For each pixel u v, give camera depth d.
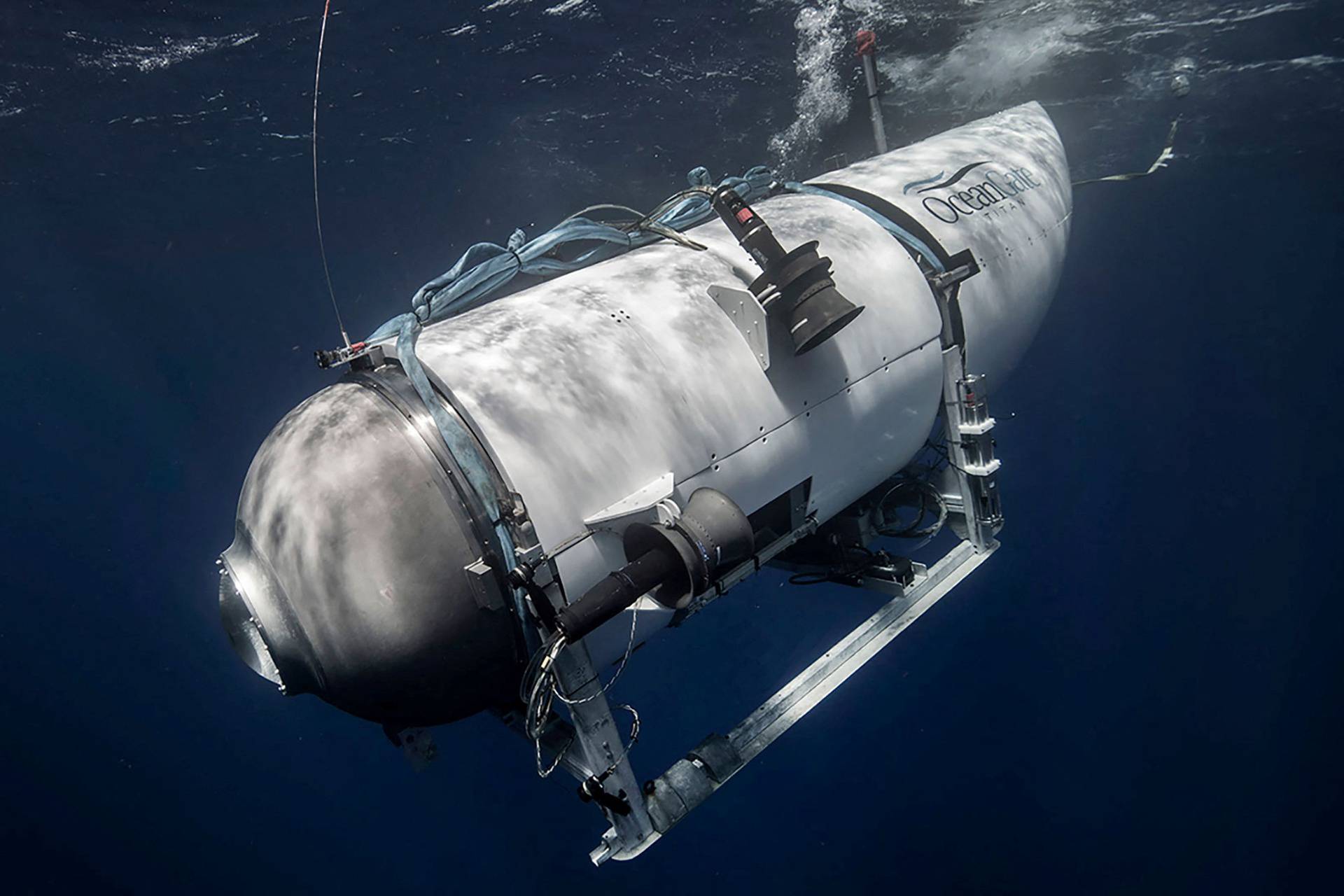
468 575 2.68
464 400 2.81
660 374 3.19
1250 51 8.36
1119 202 14.86
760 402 3.40
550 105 10.02
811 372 3.57
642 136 10.20
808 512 3.90
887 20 8.25
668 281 3.55
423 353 2.98
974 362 4.58
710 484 3.23
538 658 2.85
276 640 2.74
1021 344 5.02
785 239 3.89
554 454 2.84
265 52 9.30
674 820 3.39
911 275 4.11
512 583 2.68
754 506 3.48
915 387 4.08
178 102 10.20
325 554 2.65
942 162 4.97
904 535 4.98
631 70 9.38
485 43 9.21
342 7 8.62
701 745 3.60
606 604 2.61
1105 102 9.29
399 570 2.64
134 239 14.61
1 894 14.86
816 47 8.71
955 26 8.23
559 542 2.78
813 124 9.59
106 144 11.16
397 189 12.71
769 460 3.45
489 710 3.66
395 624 2.66
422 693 2.86
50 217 13.28
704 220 4.34
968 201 4.69
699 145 10.12
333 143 11.20
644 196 11.29
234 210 13.55
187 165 11.88
